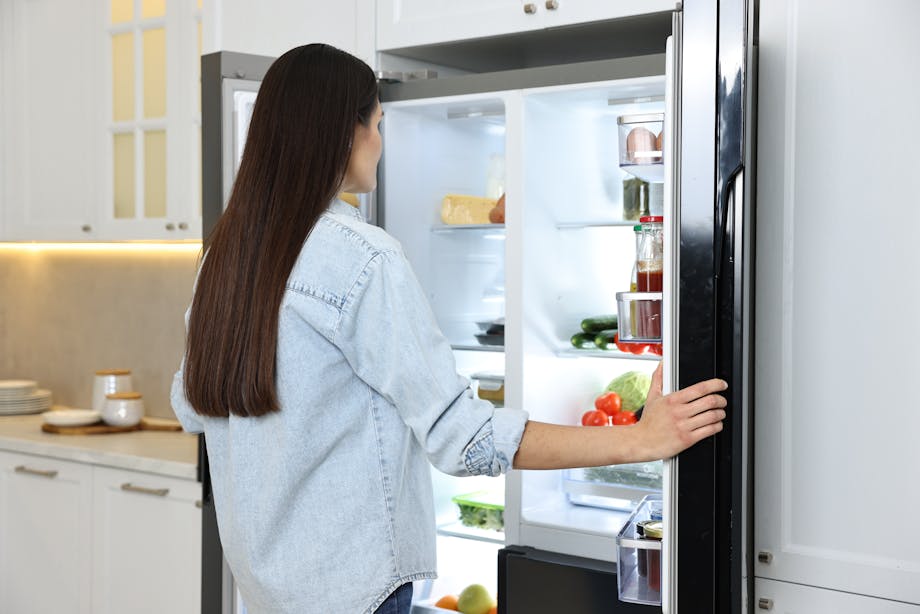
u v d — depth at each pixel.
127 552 2.90
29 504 3.17
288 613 1.44
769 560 1.63
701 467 1.33
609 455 1.34
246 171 1.43
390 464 1.45
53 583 3.11
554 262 2.35
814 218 1.59
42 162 3.52
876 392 1.55
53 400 3.93
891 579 1.55
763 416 1.63
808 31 1.59
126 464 2.87
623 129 1.80
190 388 1.44
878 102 1.54
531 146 2.25
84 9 3.36
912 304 1.53
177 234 3.14
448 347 1.42
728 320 1.32
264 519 1.42
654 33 2.35
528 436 1.37
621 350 2.22
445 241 2.62
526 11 2.30
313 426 1.40
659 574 1.50
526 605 2.08
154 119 3.18
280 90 1.43
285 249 1.38
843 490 1.58
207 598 2.44
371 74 1.51
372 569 1.43
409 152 2.50
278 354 1.38
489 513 2.50
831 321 1.58
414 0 2.49
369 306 1.38
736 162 1.30
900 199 1.53
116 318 3.73
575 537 2.15
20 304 4.02
